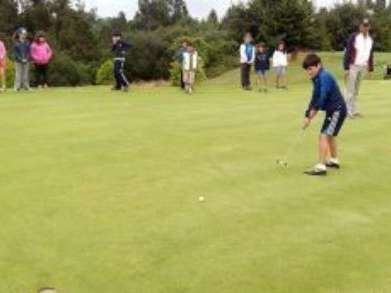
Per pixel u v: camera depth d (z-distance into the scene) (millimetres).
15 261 7367
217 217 8781
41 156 12070
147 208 9109
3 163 11523
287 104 19641
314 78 10758
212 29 79625
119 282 6906
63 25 82812
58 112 17594
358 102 19766
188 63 23734
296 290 6766
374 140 13695
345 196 9789
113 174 10844
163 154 12289
